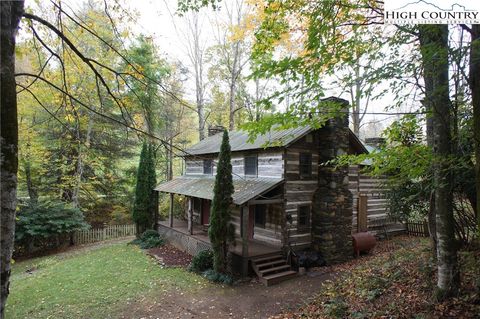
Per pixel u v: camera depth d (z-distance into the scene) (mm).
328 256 12141
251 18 14289
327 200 12383
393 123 5617
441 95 4590
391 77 3963
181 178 19312
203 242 13008
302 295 8984
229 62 24250
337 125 12711
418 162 4977
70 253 16109
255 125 5004
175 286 10008
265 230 13406
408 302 5863
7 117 2137
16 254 16219
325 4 4266
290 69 4312
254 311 8070
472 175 5609
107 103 12766
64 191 19234
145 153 17984
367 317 5781
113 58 7625
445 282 5391
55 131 14594
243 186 12695
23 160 15547
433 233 7164
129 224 21000
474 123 3543
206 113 29094
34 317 8062
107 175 20375
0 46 2072
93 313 8156
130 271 11680
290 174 12258
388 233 16844
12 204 2168
